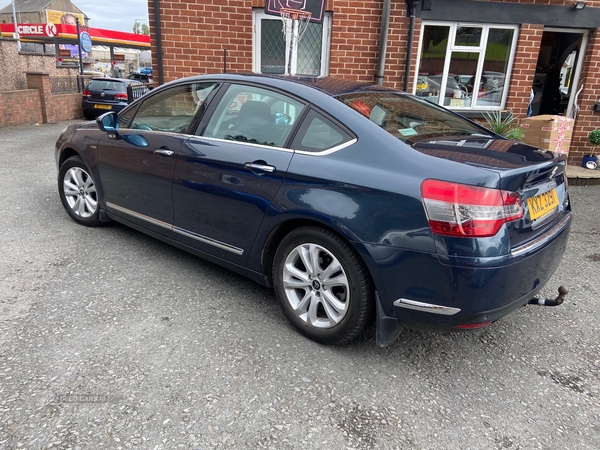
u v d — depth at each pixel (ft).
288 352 9.56
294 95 10.34
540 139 24.30
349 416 7.91
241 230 10.67
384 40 24.44
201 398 8.10
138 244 14.64
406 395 8.54
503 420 8.03
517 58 26.32
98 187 14.62
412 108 11.20
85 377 8.45
